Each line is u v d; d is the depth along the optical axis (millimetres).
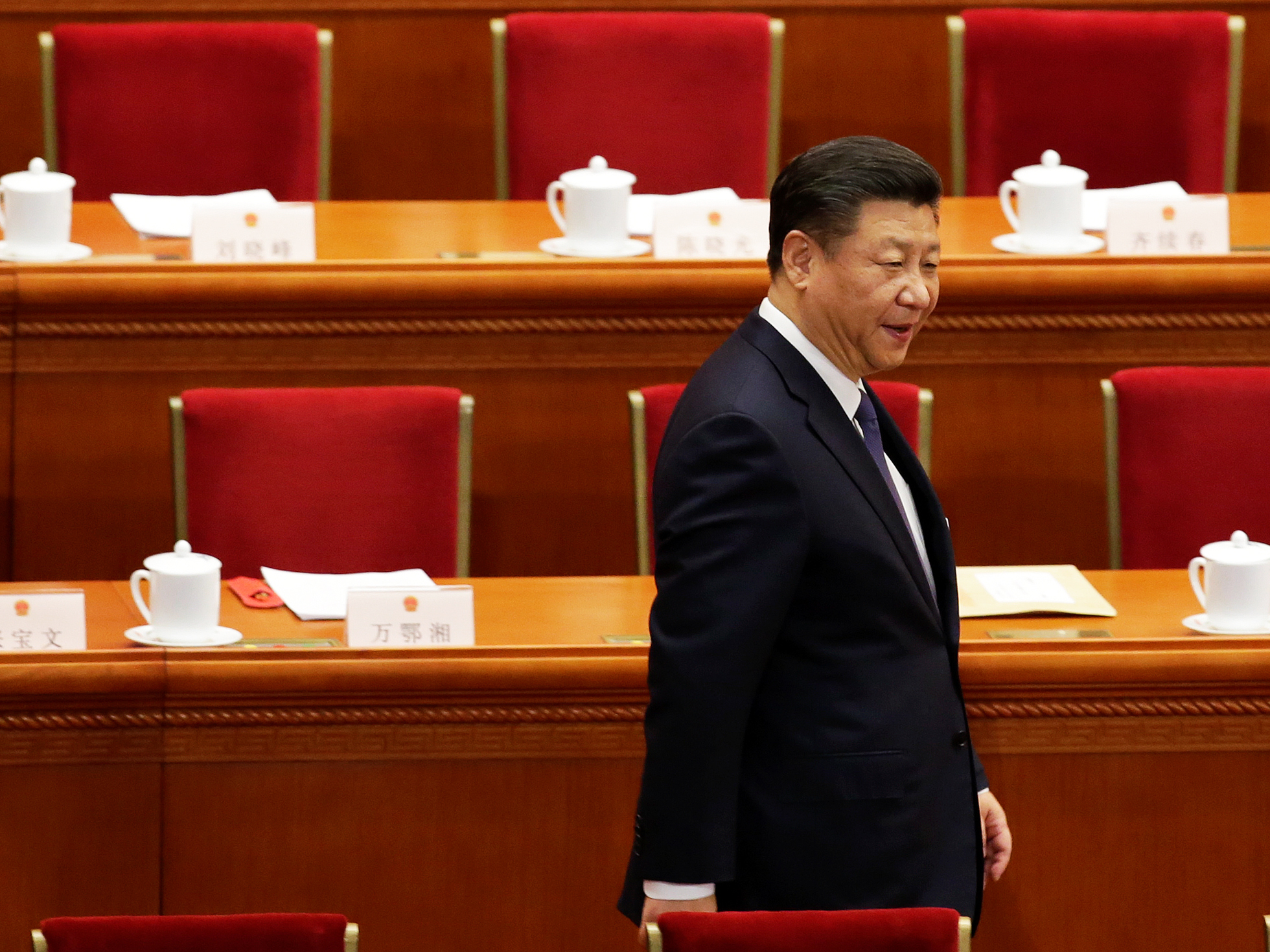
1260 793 9906
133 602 10242
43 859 9484
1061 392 13203
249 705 9469
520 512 13117
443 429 11945
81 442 12695
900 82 16844
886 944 7160
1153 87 15305
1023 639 9727
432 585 10234
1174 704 9781
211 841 9578
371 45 16484
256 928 7246
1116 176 15383
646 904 7730
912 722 7840
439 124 16672
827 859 7777
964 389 13180
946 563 8273
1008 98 15297
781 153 16984
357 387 12258
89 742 9430
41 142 16344
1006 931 9945
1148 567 12164
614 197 12938
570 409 13000
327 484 11836
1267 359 13258
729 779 7539
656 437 11773
